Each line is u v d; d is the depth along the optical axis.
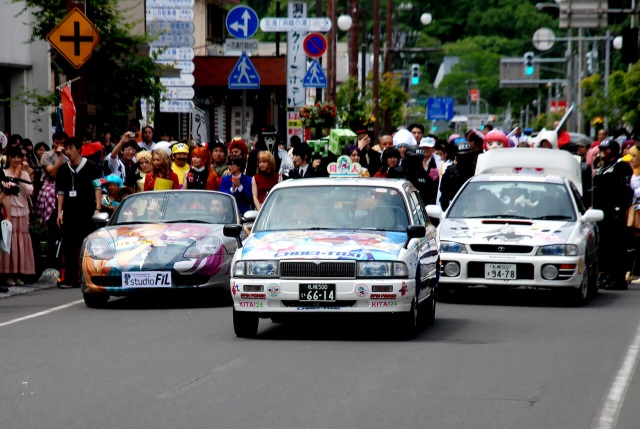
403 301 21.47
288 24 55.47
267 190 32.78
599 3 68.12
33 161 39.25
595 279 30.22
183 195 29.95
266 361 19.28
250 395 16.38
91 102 47.00
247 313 21.95
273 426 14.47
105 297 28.08
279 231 22.97
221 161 36.94
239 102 100.38
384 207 23.36
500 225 28.41
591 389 16.94
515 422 14.76
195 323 24.31
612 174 32.41
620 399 16.23
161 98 49.00
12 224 31.41
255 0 163.25
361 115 76.94
